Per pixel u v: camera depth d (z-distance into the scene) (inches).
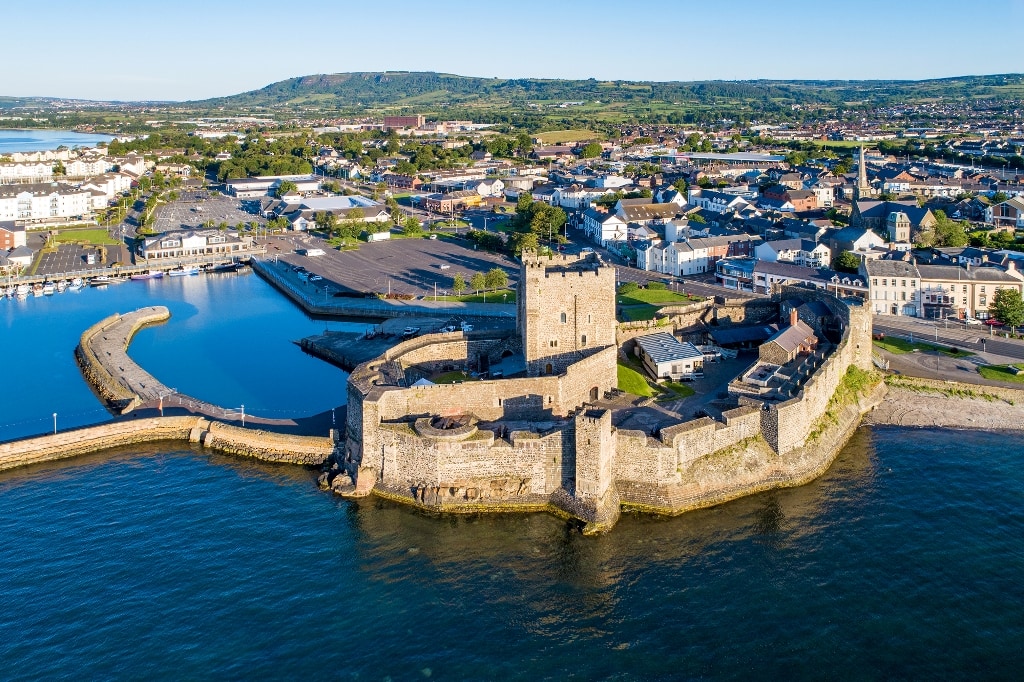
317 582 4065.0
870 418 6190.9
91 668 3449.8
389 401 5093.5
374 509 4795.8
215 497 4955.7
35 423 6245.1
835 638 3631.9
